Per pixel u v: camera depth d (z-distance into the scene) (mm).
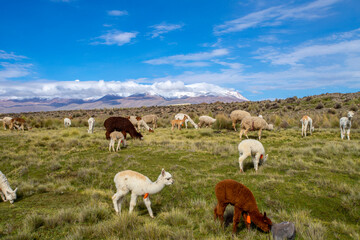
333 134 18297
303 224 5207
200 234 4992
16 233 4961
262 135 19047
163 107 64438
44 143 15859
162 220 5848
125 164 11148
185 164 11047
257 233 4957
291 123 26312
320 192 7133
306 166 9773
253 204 4828
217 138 18156
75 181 9516
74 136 19328
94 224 5430
